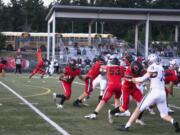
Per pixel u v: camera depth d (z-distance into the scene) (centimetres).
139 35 8162
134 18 5241
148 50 5444
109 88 1245
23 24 11200
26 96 1923
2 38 7144
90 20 5522
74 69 1530
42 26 11412
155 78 1013
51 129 1073
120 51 5225
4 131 1038
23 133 1013
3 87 2436
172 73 1511
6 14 11119
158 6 9538
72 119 1249
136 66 1164
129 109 1534
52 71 4306
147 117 1335
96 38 6016
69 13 5084
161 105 1032
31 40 6869
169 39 8406
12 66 4684
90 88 1577
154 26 8956
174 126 1049
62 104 1527
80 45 6038
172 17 5297
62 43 5578
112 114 1184
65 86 1529
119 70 1234
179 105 1719
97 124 1163
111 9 5075
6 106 1538
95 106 1589
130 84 1168
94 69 1569
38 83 2841
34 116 1297
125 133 1038
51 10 5100
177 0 9550
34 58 5381
